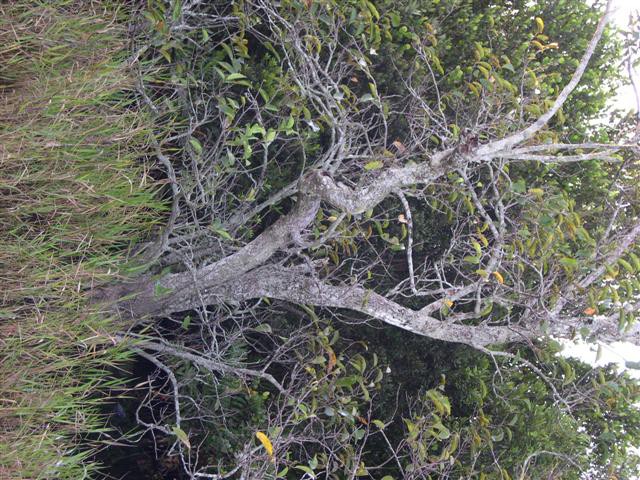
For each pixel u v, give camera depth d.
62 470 2.53
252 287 3.56
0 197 2.45
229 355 4.18
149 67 3.50
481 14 4.72
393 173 2.94
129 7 3.64
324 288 3.55
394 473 4.77
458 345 4.82
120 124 2.97
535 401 4.88
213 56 4.13
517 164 4.72
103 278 2.90
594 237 4.49
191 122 3.49
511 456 4.32
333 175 3.43
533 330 3.54
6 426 2.41
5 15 2.54
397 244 3.59
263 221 4.76
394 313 3.51
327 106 3.93
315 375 3.54
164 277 3.46
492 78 3.65
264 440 2.90
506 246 3.51
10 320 2.44
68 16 2.90
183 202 4.04
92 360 2.76
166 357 3.93
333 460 4.00
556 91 4.77
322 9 3.71
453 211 4.00
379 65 4.50
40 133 2.45
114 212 2.87
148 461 4.49
